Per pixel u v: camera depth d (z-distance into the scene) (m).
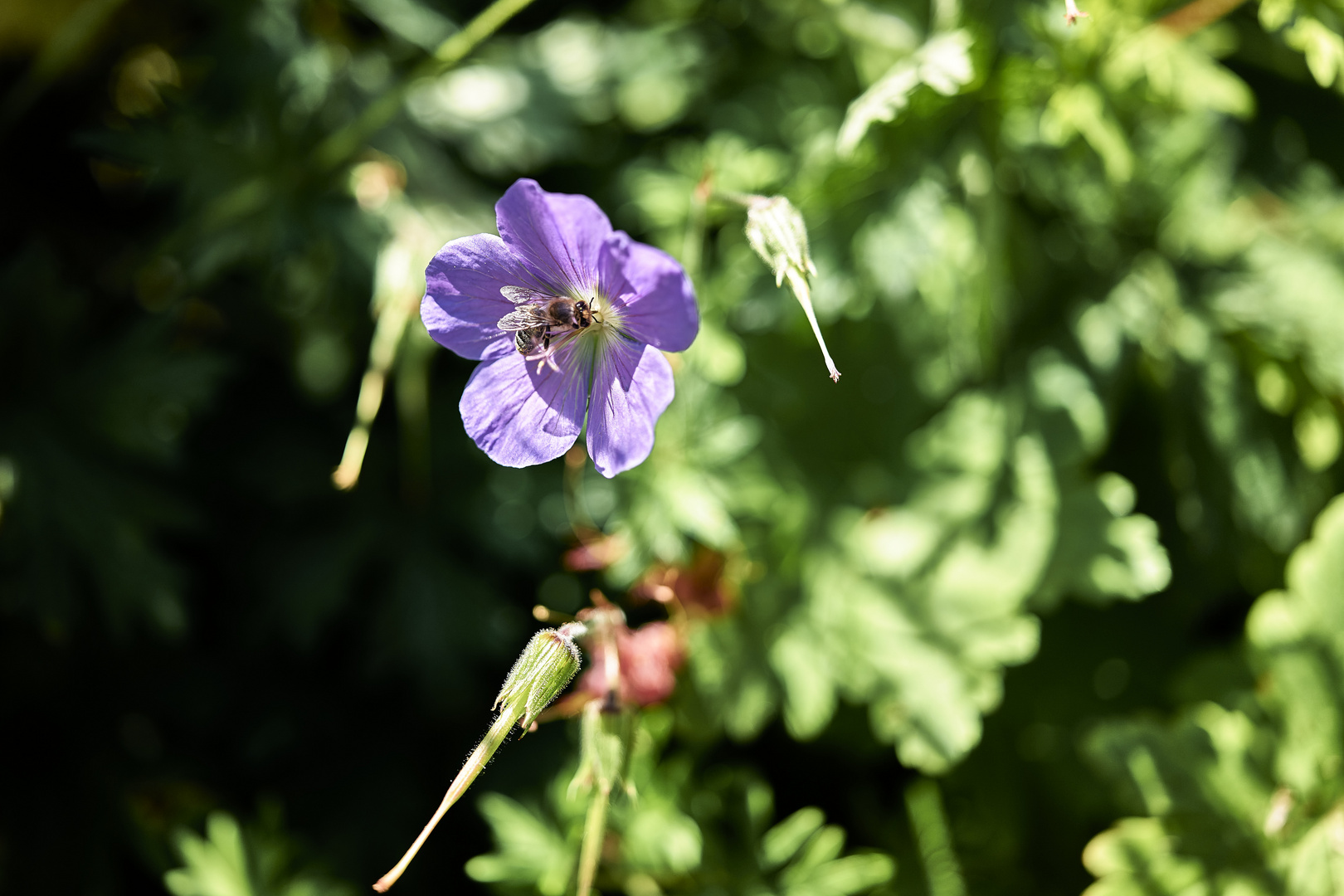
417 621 0.54
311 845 0.52
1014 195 0.53
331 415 0.55
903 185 0.52
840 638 0.53
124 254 0.55
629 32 0.56
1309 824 0.49
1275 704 0.50
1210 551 0.54
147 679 0.54
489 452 0.44
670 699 0.51
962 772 0.53
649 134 0.56
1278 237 0.54
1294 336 0.53
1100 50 0.50
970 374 0.54
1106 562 0.52
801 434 0.55
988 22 0.50
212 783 0.53
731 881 0.50
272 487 0.54
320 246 0.53
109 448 0.52
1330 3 0.48
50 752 0.54
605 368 0.43
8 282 0.53
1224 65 0.56
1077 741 0.53
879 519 0.54
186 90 0.54
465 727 0.54
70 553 0.52
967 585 0.53
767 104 0.55
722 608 0.52
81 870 0.52
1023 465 0.53
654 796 0.50
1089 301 0.54
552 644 0.44
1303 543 0.53
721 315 0.52
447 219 0.53
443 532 0.55
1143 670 0.54
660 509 0.50
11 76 0.55
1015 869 0.53
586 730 0.45
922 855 0.52
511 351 0.44
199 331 0.55
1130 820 0.50
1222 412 0.53
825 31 0.55
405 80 0.51
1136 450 0.55
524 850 0.50
